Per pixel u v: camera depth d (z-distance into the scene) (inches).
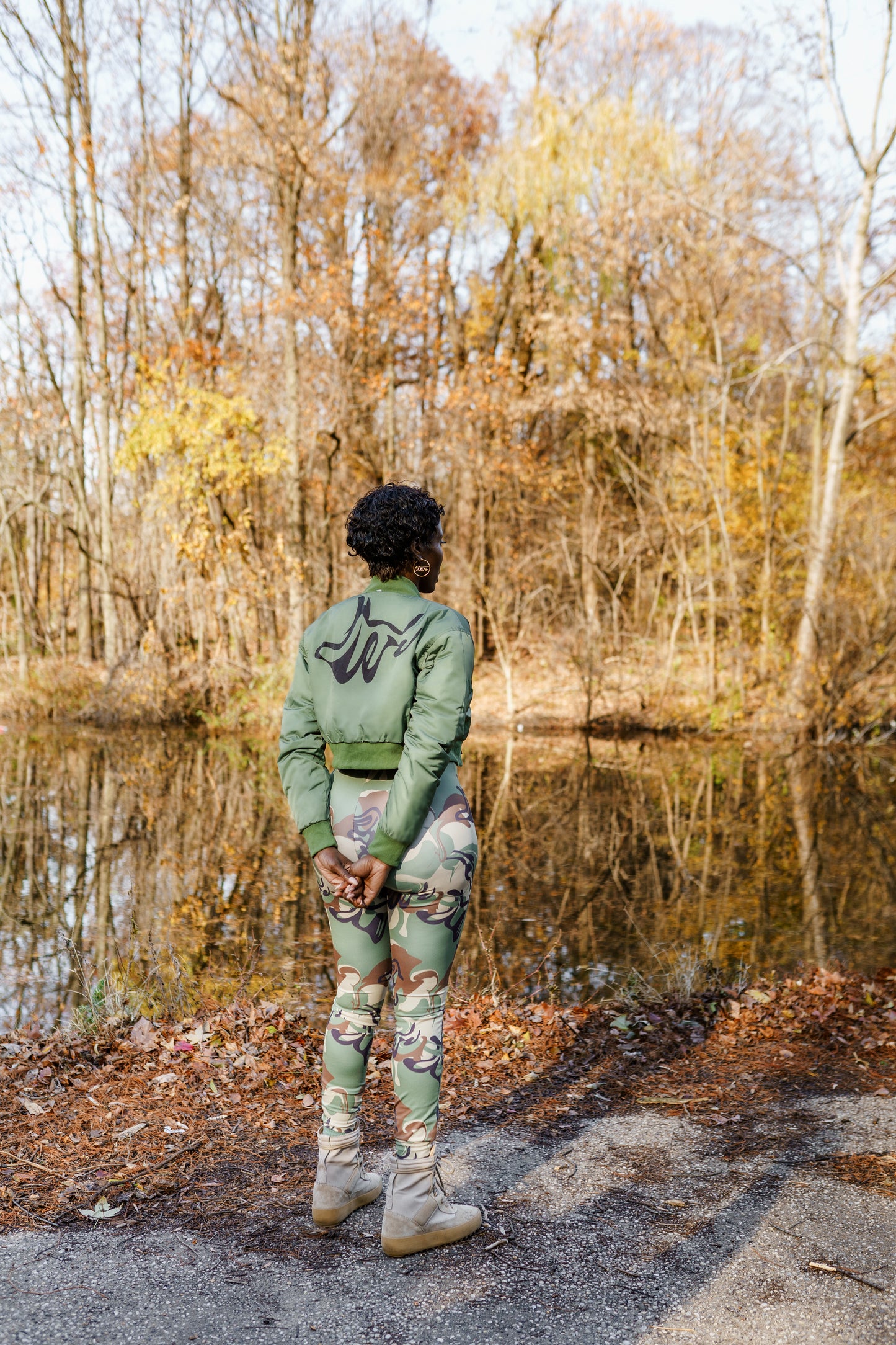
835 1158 102.0
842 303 729.0
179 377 641.6
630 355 756.0
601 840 344.8
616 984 191.2
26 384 876.0
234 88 693.3
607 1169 99.5
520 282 907.4
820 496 760.3
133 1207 89.6
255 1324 71.9
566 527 858.1
